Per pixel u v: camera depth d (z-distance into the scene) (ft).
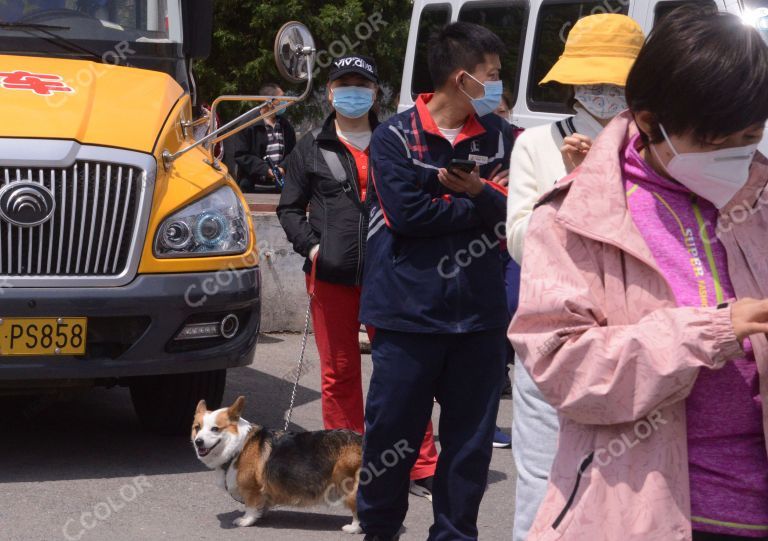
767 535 8.87
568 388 8.79
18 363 20.29
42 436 24.48
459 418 16.08
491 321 15.93
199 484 21.42
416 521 19.83
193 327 21.63
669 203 9.09
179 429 24.62
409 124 16.17
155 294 21.03
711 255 8.98
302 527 19.38
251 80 70.03
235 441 19.12
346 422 21.33
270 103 22.47
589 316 8.89
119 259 20.97
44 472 21.74
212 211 21.97
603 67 13.80
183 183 21.95
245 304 22.24
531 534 9.19
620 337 8.60
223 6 69.46
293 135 47.83
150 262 21.11
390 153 15.96
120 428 25.45
